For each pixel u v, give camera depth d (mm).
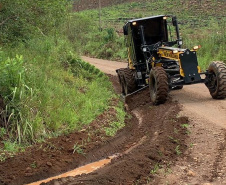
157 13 41906
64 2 13828
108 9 53281
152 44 12016
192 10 40312
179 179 5555
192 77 10055
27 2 12281
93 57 31531
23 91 8203
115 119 9469
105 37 33156
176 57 10242
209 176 5578
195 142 6969
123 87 12969
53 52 13469
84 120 8859
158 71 10078
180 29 29609
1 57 9062
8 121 7730
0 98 7938
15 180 6305
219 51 18078
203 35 22078
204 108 9250
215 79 10180
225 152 6359
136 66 12203
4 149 7188
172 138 7086
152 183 5465
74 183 5566
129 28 12148
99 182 5535
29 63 10891
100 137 8211
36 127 7801
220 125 7730
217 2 41875
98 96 11062
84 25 37875
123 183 5496
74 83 11719
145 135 8039
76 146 7590
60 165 6883
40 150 7344
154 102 10297
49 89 9688
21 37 13492
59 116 8523
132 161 6188
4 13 12352
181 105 9648
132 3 53656
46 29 14914
